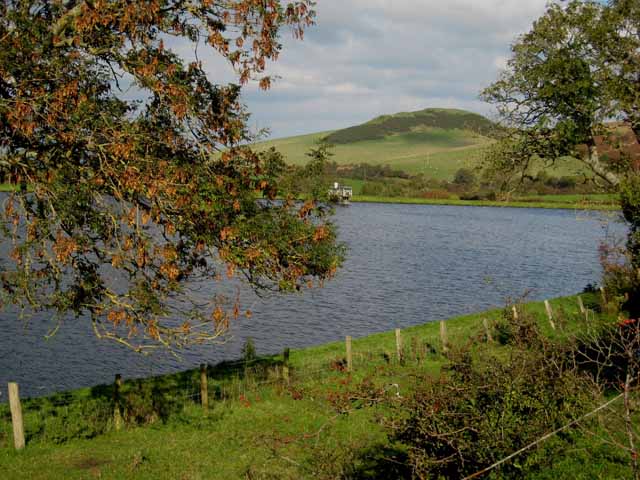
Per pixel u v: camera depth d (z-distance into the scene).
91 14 12.56
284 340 35.53
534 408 10.97
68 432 17.44
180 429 18.12
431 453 10.51
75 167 12.91
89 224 13.34
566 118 33.72
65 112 12.59
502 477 10.55
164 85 13.20
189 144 14.12
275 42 14.20
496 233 109.25
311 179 14.48
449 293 52.50
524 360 11.26
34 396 24.98
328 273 14.97
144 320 14.15
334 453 13.69
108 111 13.47
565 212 162.38
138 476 14.57
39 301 14.56
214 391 22.02
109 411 19.17
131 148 12.26
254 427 18.08
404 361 25.92
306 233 14.22
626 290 36.44
